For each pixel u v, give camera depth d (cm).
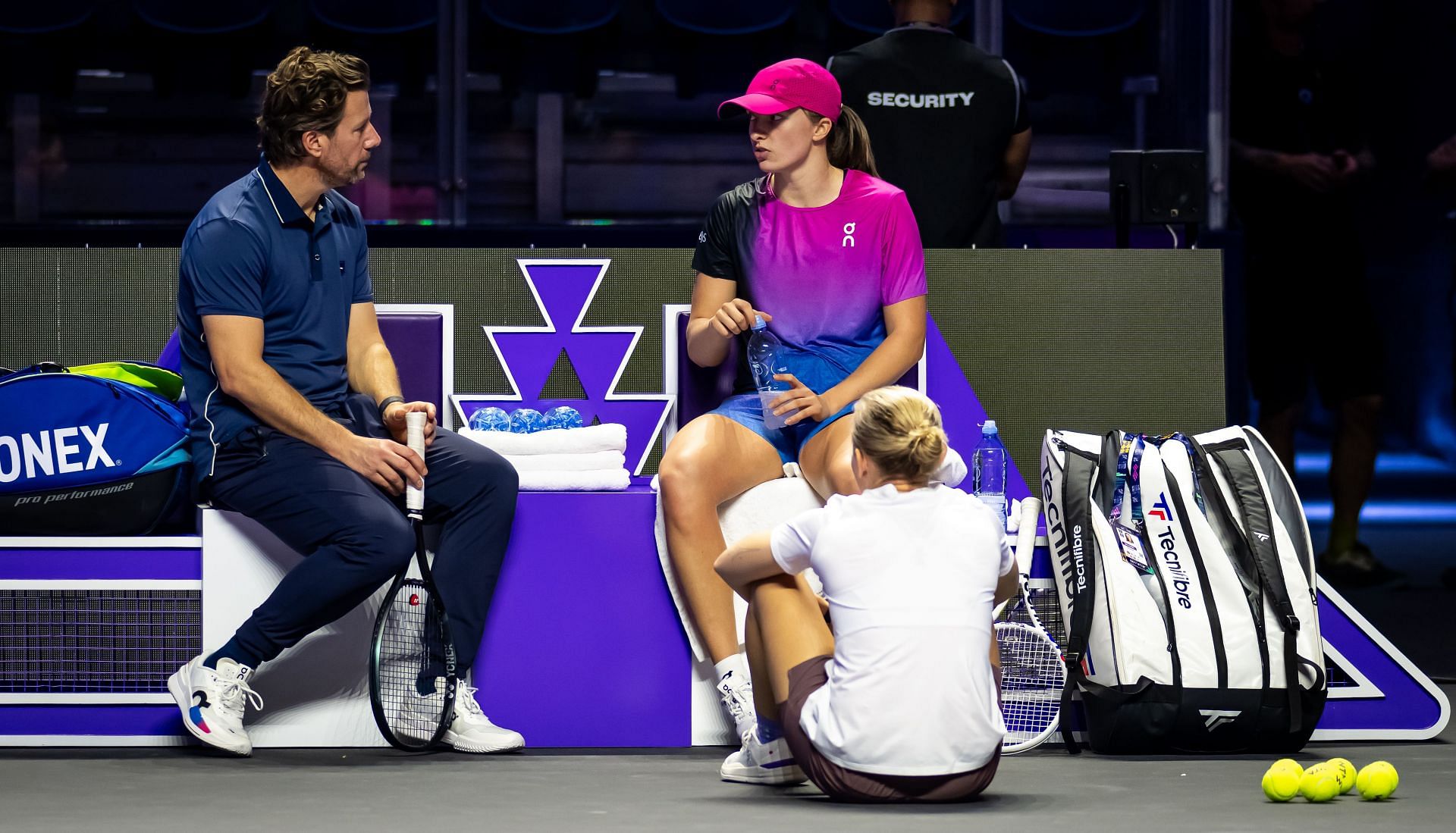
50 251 1520
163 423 1234
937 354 1428
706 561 1218
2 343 1518
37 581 1222
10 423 1220
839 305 1325
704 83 2948
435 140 2781
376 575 1166
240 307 1195
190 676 1181
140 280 1523
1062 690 1214
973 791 999
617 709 1250
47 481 1219
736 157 2973
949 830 912
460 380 1505
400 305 1463
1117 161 1606
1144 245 2236
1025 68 2789
